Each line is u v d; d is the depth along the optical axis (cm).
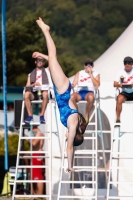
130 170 3897
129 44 4400
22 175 4147
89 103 3453
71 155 2438
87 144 4041
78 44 19762
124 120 3909
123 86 3406
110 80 4234
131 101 3428
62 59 12256
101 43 19875
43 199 4081
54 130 4044
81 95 3488
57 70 2473
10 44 10988
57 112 4044
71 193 3972
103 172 3969
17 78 11112
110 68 4331
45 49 11194
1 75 11162
